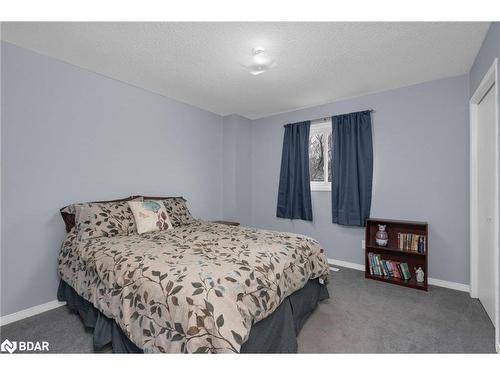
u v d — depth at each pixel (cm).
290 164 385
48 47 210
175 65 243
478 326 192
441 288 267
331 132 356
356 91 311
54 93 227
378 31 189
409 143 292
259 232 241
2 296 199
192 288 124
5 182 200
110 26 182
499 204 165
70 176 238
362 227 326
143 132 303
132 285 142
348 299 239
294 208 381
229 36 195
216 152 411
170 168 336
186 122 358
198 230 251
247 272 144
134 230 238
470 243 248
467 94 259
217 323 112
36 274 216
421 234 282
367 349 164
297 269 185
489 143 211
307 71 256
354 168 321
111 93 271
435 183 276
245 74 263
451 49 214
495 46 173
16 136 205
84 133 249
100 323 161
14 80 204
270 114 414
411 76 267
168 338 118
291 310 173
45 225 222
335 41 201
